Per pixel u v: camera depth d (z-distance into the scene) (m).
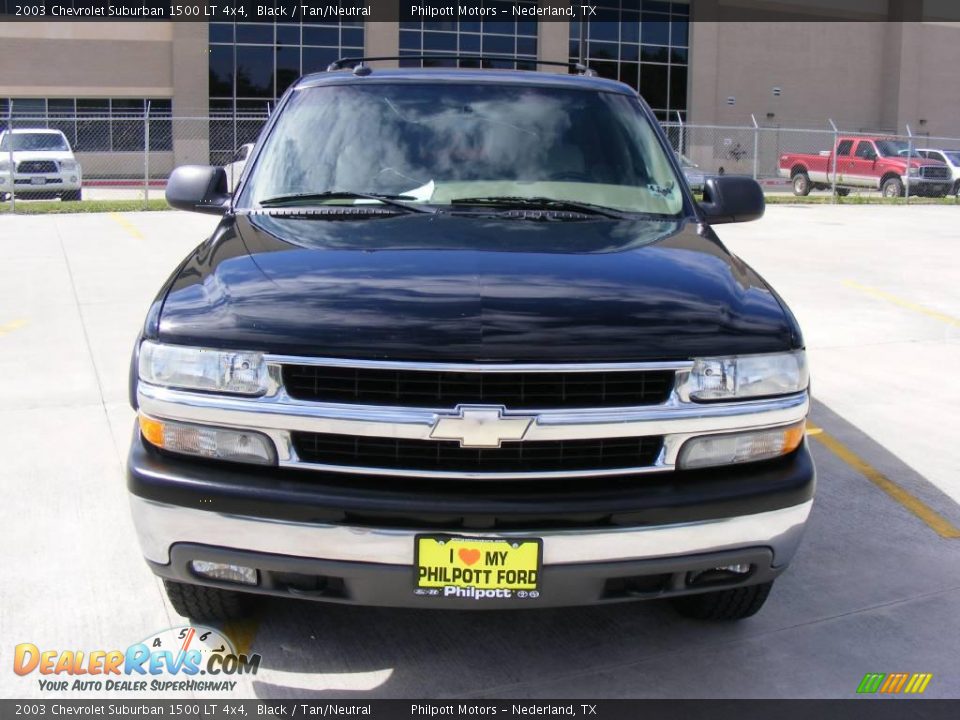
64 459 5.02
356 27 35.00
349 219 3.57
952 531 4.38
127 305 8.76
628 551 2.71
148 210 18.48
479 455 2.68
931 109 45.00
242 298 2.85
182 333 2.77
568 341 2.68
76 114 34.41
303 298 2.82
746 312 2.95
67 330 7.79
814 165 28.03
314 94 4.23
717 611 3.44
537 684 3.12
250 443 2.72
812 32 42.50
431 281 2.92
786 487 2.83
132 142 34.69
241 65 34.53
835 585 3.83
